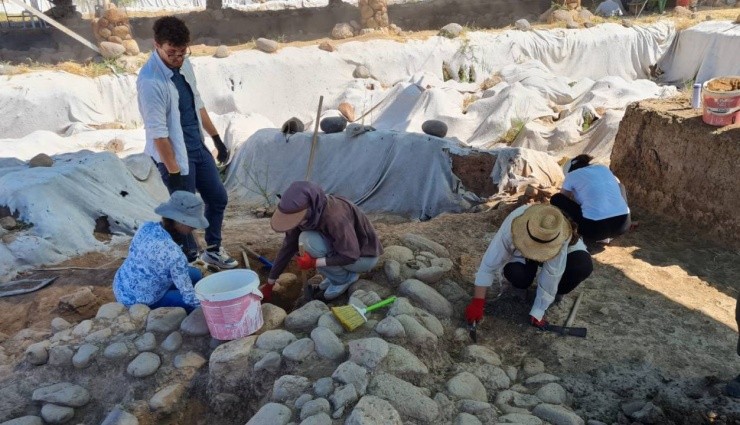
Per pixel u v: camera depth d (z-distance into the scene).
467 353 3.64
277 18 17.02
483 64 14.92
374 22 16.08
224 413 3.48
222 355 3.51
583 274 3.84
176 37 3.80
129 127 12.60
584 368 3.59
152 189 7.96
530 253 3.48
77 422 3.52
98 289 4.79
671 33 15.64
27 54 14.06
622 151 6.22
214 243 4.86
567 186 4.98
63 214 5.83
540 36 15.37
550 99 12.98
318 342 3.48
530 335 3.89
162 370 3.66
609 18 16.97
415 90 12.99
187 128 4.33
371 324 3.67
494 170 8.26
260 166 9.55
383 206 8.73
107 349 3.73
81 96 12.14
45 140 10.01
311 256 3.74
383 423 2.84
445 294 4.20
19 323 4.41
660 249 5.12
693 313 4.15
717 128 5.23
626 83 12.98
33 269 5.25
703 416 3.20
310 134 9.24
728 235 5.14
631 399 3.33
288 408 3.07
